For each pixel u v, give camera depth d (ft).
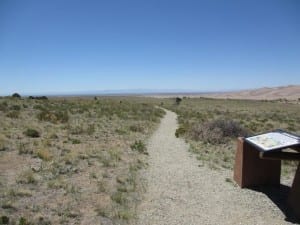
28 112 92.73
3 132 57.21
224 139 64.49
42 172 35.53
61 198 28.48
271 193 32.55
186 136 70.03
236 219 26.18
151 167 42.27
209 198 30.96
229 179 37.11
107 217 25.30
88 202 28.04
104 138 61.41
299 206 26.84
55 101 154.10
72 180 33.76
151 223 24.90
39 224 22.98
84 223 23.98
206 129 68.03
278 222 25.80
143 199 30.01
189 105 249.14
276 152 27.27
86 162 41.65
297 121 125.90
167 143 62.23
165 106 225.15
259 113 174.50
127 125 84.28
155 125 93.76
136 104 197.47
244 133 69.46
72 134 62.95
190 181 36.45
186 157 49.44
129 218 25.41
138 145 53.93
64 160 41.24
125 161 43.98
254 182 34.35
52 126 70.69
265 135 32.04
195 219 25.96
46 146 48.55
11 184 30.89
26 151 43.75
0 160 39.34
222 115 143.33
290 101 451.53
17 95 167.32
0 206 25.50
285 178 38.42
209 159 48.11
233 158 49.57
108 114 107.96
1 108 91.40
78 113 103.50
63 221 23.86
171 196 31.22
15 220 23.30
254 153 34.12
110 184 33.35
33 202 27.04
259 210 28.14
